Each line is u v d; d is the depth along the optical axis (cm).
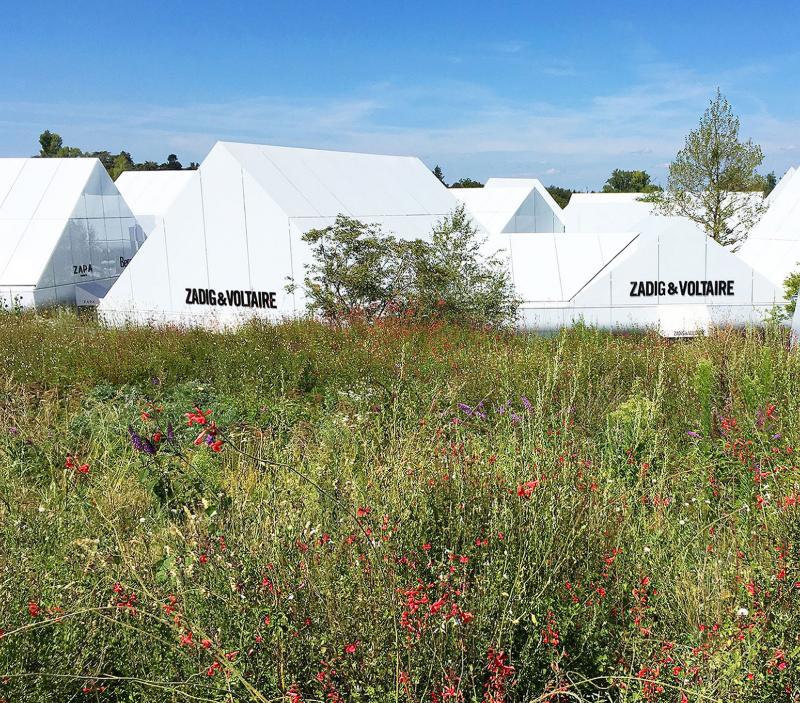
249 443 636
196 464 633
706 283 2070
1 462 615
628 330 1952
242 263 2131
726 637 338
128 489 591
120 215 3183
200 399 944
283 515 419
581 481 477
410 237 2470
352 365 1096
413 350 1197
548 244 2330
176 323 1991
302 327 1493
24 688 309
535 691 333
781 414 721
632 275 2073
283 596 338
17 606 340
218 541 379
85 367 1130
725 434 682
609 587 380
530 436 545
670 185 3434
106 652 336
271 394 969
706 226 3356
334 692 307
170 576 385
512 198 4009
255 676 316
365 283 1820
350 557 372
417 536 390
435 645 316
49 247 2762
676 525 483
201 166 2141
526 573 365
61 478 608
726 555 434
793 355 945
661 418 764
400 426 631
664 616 377
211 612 342
